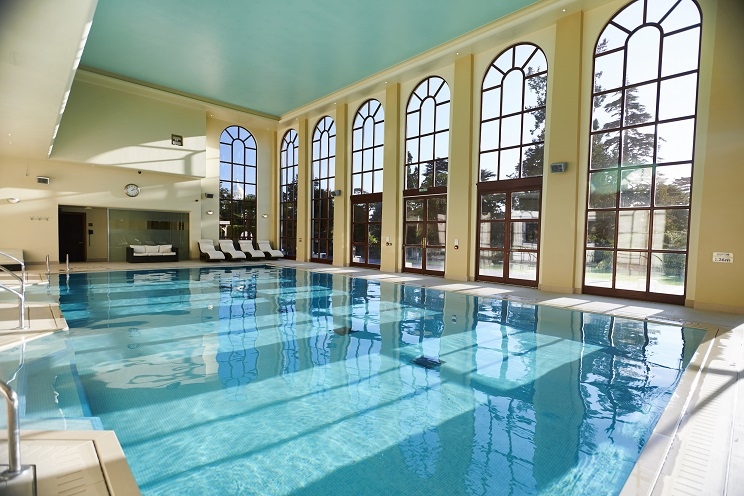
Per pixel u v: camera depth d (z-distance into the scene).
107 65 11.23
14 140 9.67
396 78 11.66
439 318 6.16
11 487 1.78
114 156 12.67
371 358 4.29
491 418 2.96
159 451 2.49
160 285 9.30
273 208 18.14
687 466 2.24
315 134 15.76
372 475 2.28
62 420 2.80
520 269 9.32
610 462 2.39
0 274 10.15
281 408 3.11
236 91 13.35
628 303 7.21
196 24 8.83
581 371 3.90
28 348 4.43
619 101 7.73
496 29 8.80
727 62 6.39
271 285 9.55
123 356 4.25
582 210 8.20
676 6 7.03
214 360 4.18
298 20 8.64
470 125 10.06
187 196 15.23
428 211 11.47
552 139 8.48
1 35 4.54
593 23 7.97
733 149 6.36
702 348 4.57
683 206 7.02
